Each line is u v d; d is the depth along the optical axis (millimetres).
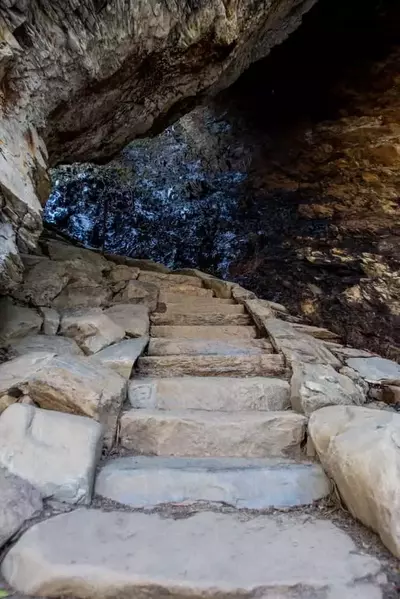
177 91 4164
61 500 1643
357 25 6070
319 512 1710
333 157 7160
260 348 3150
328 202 7125
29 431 1803
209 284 4652
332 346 3383
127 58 3207
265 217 7445
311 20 6129
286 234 7074
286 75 7004
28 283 3402
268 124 7586
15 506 1528
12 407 1874
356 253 6438
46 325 2926
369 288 6086
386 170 6809
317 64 6723
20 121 2490
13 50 2174
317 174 7352
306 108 7184
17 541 1437
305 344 3043
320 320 6027
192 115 7945
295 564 1387
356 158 6992
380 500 1491
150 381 2500
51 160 3867
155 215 8211
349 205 6973
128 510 1672
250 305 3924
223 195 7988
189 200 8195
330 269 6445
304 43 6477
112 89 3412
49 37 2453
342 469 1690
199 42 3613
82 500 1663
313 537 1533
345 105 6828
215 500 1754
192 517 1643
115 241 8062
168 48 3457
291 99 7254
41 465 1695
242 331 3535
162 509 1695
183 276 4699
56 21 2461
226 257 7379
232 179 8039
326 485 1832
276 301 6367
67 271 3736
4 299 3127
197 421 2162
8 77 2283
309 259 6605
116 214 8250
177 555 1415
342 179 7137
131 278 4426
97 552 1407
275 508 1729
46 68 2557
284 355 2809
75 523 1545
